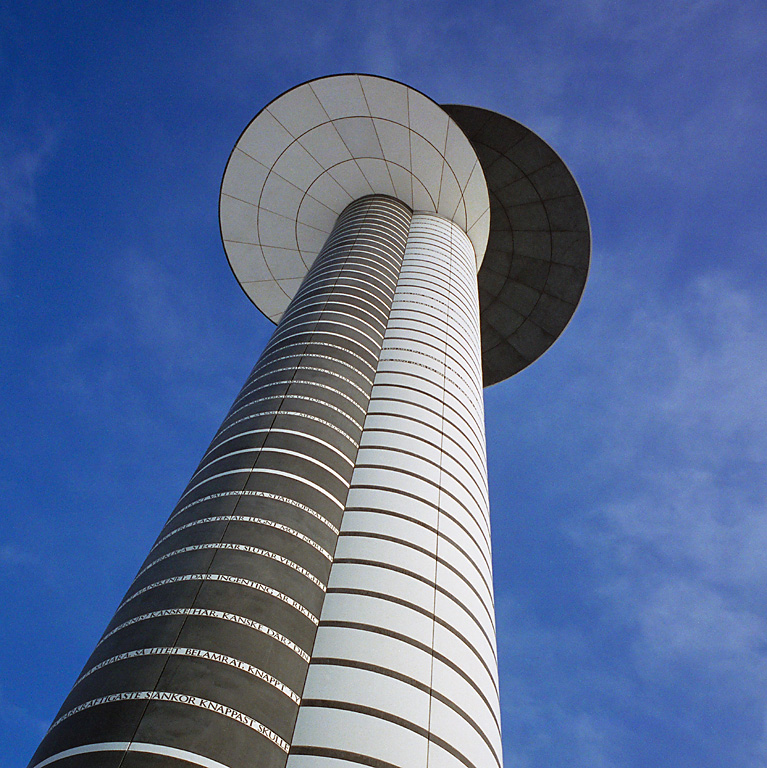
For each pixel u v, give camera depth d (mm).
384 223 26000
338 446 13664
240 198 29891
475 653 10953
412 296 21172
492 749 9906
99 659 8875
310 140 28219
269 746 7992
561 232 33344
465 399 17531
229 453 12781
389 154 28156
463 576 12156
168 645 8609
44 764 7426
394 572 11180
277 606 9711
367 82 26797
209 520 10953
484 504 15102
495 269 34750
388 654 9766
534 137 31828
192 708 7820
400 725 8867
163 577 9953
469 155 27531
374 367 17219
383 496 12750
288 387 14750
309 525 11438
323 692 9016
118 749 7250
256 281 32844
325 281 20469
